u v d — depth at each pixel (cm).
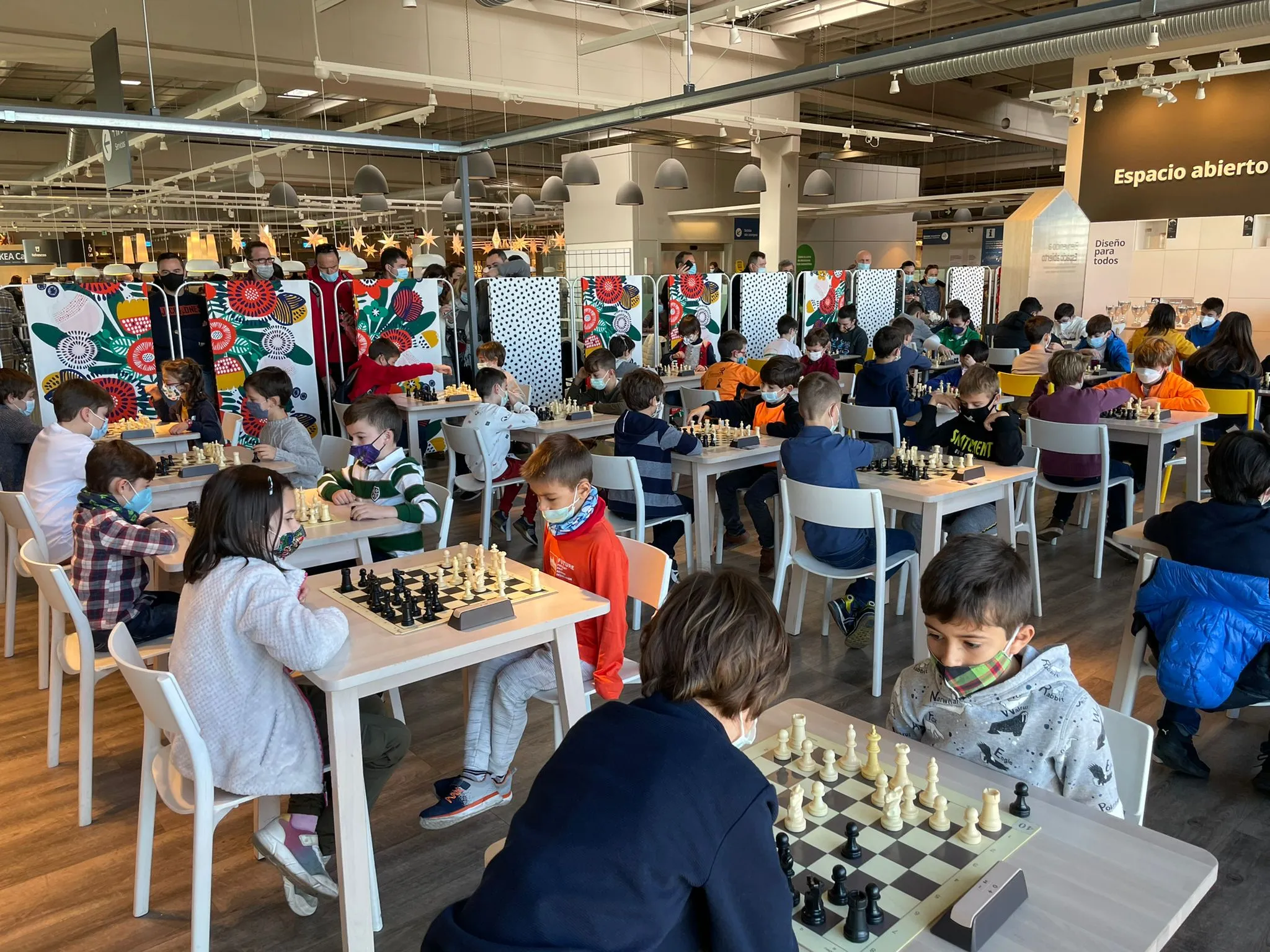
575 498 229
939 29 1102
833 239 1609
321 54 788
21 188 1571
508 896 87
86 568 248
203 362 696
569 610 211
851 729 146
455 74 866
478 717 238
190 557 187
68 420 354
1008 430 379
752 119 958
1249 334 545
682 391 617
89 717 248
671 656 99
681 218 1417
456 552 264
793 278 967
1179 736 260
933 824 122
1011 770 146
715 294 894
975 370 392
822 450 336
